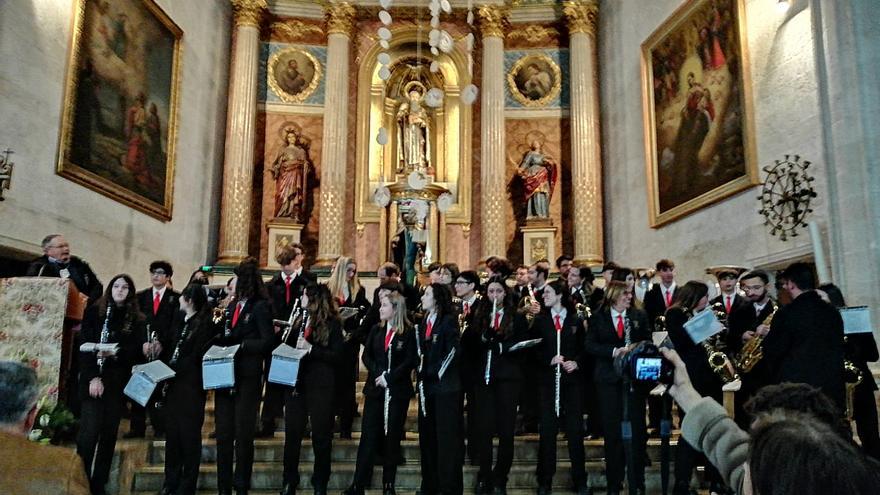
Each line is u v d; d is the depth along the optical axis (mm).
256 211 14562
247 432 5305
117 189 10102
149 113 11133
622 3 13562
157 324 6531
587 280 7785
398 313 5613
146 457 6320
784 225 8266
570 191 14797
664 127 11508
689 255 10625
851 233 6941
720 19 9758
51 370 5594
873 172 6871
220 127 14336
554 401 5715
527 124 15242
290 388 5512
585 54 14633
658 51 11766
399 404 5516
